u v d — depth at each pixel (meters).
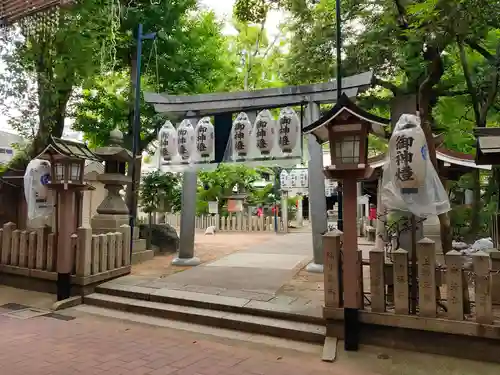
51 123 10.45
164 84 12.31
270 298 6.17
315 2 10.40
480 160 4.89
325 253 4.96
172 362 4.33
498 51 8.22
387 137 6.21
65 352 4.59
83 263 6.89
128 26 11.09
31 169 7.84
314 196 8.47
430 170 4.80
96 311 6.38
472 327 4.25
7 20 8.67
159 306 6.20
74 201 7.45
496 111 9.85
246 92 8.66
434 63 7.58
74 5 8.73
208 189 21.98
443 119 10.41
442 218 5.72
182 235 9.43
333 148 4.77
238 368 4.18
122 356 4.49
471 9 6.23
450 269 4.44
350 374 4.03
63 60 9.84
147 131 11.97
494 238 7.08
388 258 7.62
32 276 7.52
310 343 4.97
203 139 8.33
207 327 5.62
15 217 10.94
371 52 8.75
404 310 4.58
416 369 4.12
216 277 7.80
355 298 4.67
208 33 13.13
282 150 7.51
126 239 8.12
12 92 9.75
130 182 9.87
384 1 8.53
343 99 4.61
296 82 10.46
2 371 4.04
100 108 11.76
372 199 15.70
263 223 20.11
